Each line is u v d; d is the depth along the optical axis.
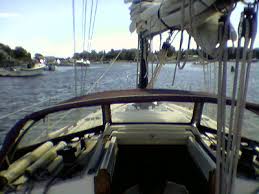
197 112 3.14
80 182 2.09
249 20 1.15
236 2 1.26
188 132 2.94
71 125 4.05
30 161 2.23
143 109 4.19
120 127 3.08
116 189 2.50
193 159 2.57
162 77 15.15
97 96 2.08
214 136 3.11
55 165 2.26
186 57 1.68
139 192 2.40
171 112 3.96
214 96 1.93
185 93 2.08
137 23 3.13
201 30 1.70
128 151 2.90
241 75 1.16
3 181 1.96
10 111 15.55
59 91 25.95
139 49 4.23
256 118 4.23
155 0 2.97
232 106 1.19
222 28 1.40
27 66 51.72
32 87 30.44
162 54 2.77
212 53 1.64
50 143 2.65
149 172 2.70
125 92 2.20
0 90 27.62
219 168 1.27
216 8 1.45
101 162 2.26
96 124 4.04
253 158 2.26
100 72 40.06
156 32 2.75
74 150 2.32
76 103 1.91
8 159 1.99
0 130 10.20
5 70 46.69
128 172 2.75
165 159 2.86
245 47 1.14
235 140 1.21
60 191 1.98
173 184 2.47
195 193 2.45
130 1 3.82
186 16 1.67
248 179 2.10
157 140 2.88
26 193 1.94
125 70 34.34
